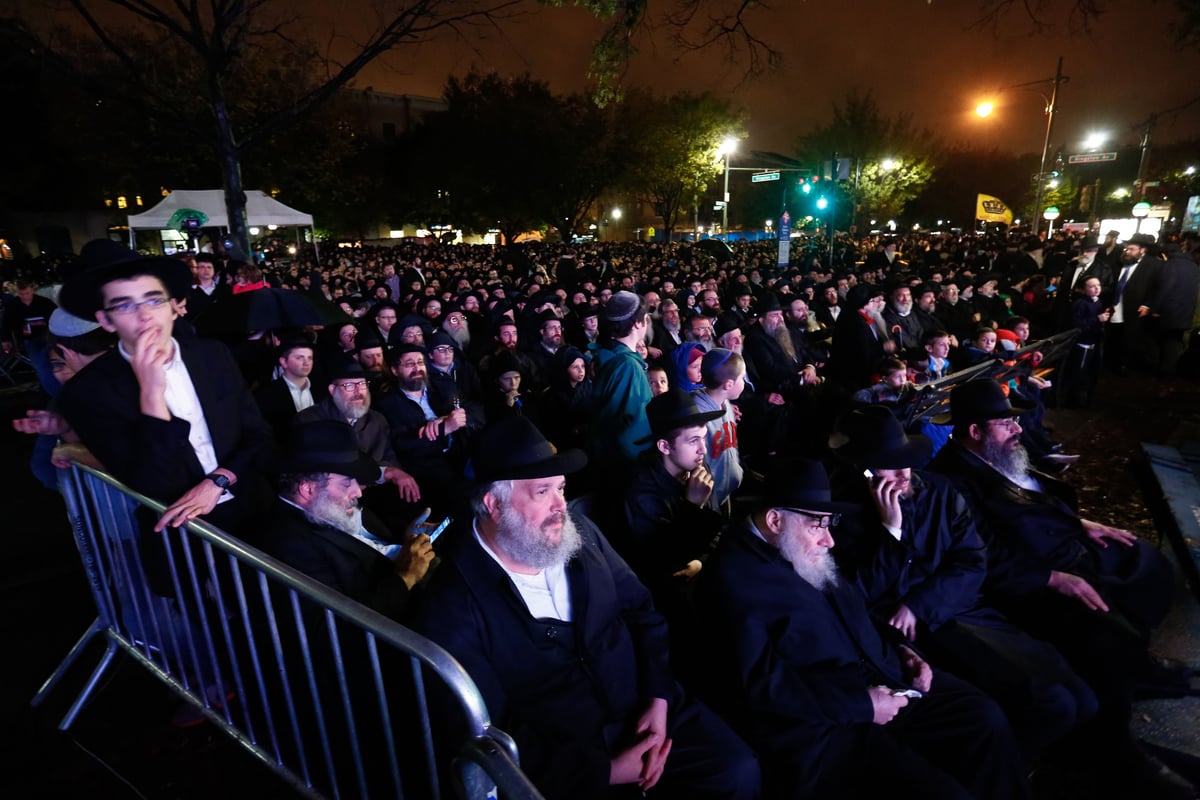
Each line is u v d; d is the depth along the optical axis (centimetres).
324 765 252
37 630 387
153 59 1304
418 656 182
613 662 239
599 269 1639
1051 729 277
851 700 243
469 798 174
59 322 301
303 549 261
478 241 6669
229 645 251
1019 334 768
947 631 305
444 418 469
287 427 441
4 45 936
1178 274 938
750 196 6938
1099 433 750
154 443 236
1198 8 877
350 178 4266
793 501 248
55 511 562
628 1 530
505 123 4153
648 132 4425
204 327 484
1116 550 356
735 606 254
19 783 281
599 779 210
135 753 296
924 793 235
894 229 7394
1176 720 317
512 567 234
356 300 983
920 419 523
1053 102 2709
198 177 3244
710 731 244
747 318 1018
